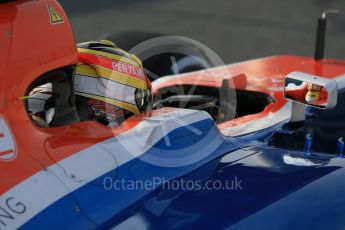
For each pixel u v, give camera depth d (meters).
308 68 6.64
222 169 3.87
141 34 6.40
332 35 14.35
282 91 5.45
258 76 6.13
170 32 14.77
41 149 3.38
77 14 16.12
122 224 3.33
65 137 3.51
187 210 3.45
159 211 3.44
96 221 3.32
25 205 3.19
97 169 3.47
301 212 3.54
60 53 3.53
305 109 5.11
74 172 3.39
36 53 3.42
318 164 4.09
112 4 17.38
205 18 16.08
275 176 3.85
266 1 17.88
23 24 3.38
